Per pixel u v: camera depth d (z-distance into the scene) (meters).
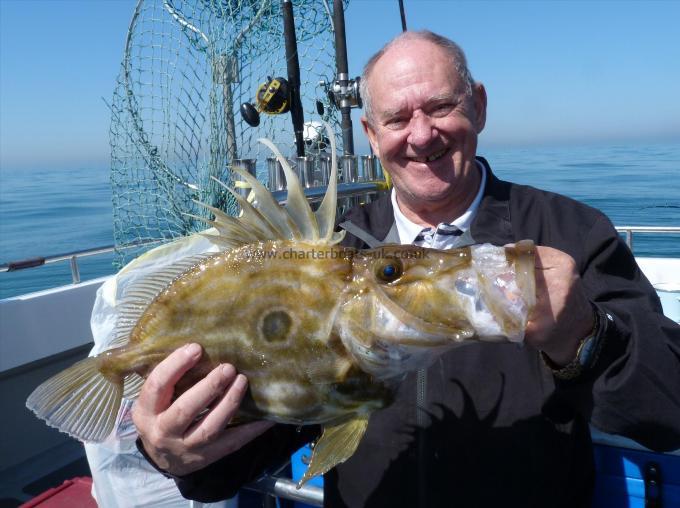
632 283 2.01
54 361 4.60
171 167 4.01
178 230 4.09
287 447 2.42
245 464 2.29
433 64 2.40
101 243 19.00
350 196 3.60
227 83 3.87
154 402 1.72
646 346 1.73
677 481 2.34
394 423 2.21
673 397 1.72
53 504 3.42
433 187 2.44
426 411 2.18
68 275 14.55
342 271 1.75
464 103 2.42
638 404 1.71
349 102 4.12
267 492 2.56
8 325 4.18
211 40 3.83
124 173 4.15
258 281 1.77
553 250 1.58
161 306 1.82
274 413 1.80
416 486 2.17
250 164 3.38
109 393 1.87
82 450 4.66
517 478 2.09
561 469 2.09
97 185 57.72
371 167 4.06
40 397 1.84
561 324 1.56
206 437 1.70
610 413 1.74
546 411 2.09
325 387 1.75
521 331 1.49
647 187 25.12
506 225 2.36
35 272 14.98
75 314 4.55
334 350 1.74
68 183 64.06
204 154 3.94
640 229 4.90
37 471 4.36
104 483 2.90
